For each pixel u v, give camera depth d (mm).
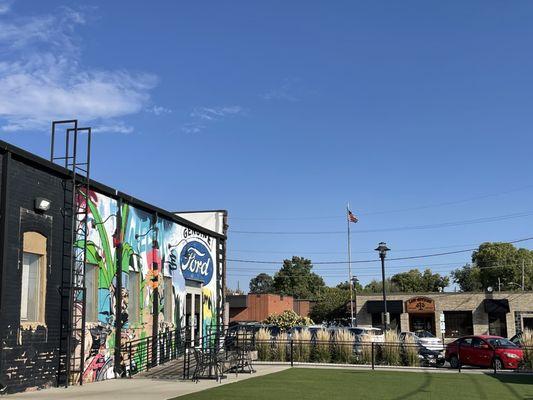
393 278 100688
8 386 12852
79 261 15922
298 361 25391
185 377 17141
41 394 13023
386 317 33688
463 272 109438
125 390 14094
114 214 18078
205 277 26094
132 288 19344
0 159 12906
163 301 21734
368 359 24969
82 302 15742
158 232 21328
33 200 14125
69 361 14930
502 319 53062
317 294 82438
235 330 23031
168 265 22141
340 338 25969
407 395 13789
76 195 15953
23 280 13891
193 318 24531
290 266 101812
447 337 53812
